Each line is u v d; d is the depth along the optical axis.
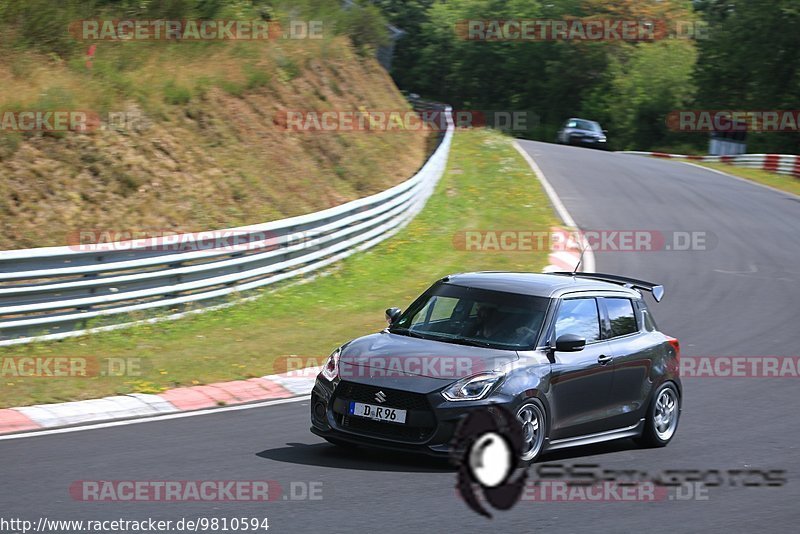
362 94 45.31
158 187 26.59
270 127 34.09
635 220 40.41
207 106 31.97
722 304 27.39
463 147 55.38
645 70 115.38
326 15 48.34
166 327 20.61
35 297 19.02
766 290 29.69
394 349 12.83
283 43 41.47
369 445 12.17
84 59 30.05
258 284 24.02
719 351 22.05
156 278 21.30
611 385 13.75
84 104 27.55
